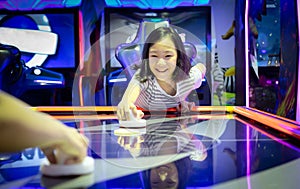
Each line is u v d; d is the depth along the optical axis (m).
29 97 1.80
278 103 1.01
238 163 0.45
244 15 1.56
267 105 1.16
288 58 0.91
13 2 1.83
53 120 0.34
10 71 1.76
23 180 0.37
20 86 1.79
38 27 1.83
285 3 0.94
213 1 1.77
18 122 0.28
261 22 1.26
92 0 1.81
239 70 1.64
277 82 1.03
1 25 1.83
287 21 0.92
